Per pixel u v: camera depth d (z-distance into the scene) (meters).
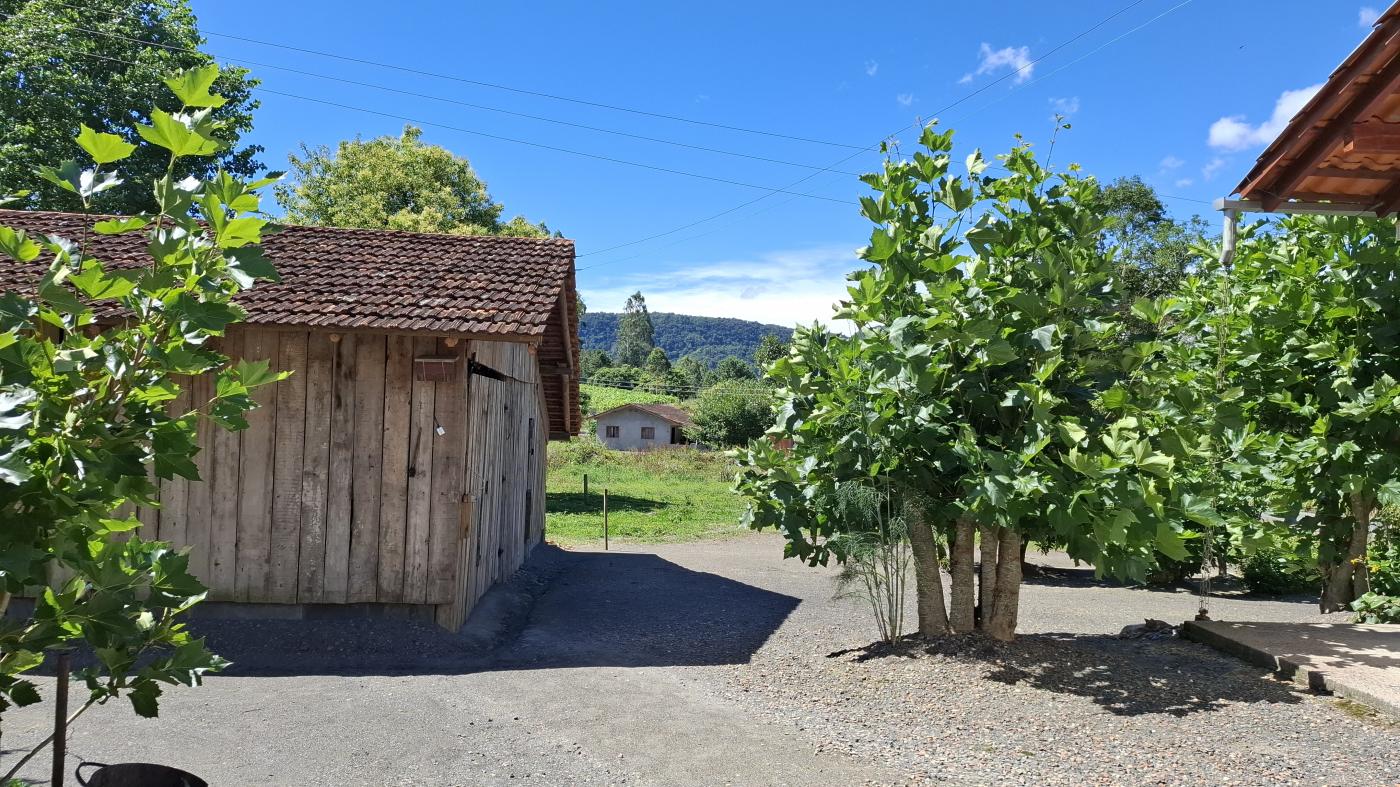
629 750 5.18
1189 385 6.99
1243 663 6.47
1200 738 4.98
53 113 21.77
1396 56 4.61
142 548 2.70
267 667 7.28
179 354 2.28
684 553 16.11
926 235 7.08
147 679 2.60
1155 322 6.87
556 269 10.09
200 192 2.40
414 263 10.05
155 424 2.38
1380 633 7.02
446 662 7.55
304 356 8.39
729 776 4.73
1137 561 6.12
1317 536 9.10
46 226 10.15
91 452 2.21
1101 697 5.80
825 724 5.66
